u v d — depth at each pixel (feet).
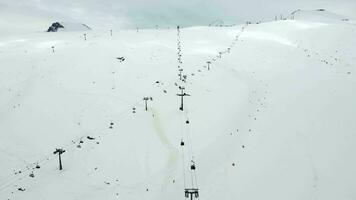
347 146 123.03
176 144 145.89
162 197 111.24
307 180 106.93
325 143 126.82
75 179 122.21
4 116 172.55
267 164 119.85
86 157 136.87
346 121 142.00
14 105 185.16
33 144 147.64
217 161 129.29
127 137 153.28
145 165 130.93
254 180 112.16
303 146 126.82
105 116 176.04
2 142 147.95
